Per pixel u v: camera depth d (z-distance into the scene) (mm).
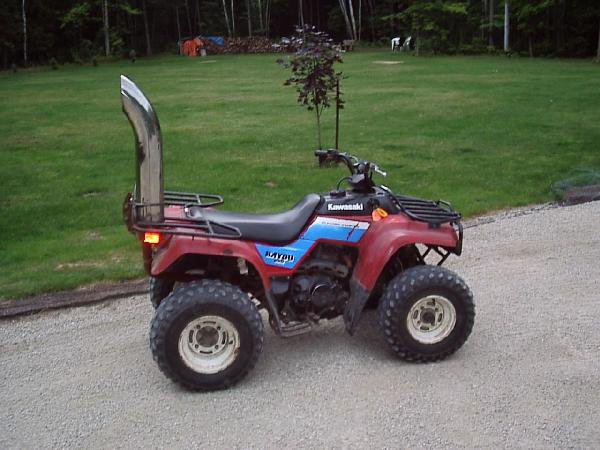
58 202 9977
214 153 13453
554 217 8641
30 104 23078
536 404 4328
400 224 4859
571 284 6414
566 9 44031
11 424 4324
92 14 63781
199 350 4590
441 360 4926
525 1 44094
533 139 13898
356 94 22719
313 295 4879
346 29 73500
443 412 4270
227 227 4625
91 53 58000
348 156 5215
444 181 10531
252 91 25094
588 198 9367
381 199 4980
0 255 7617
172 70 39312
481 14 51562
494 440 3973
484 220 8609
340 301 4957
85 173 12016
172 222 4605
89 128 17344
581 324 5516
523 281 6523
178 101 22484
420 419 4203
